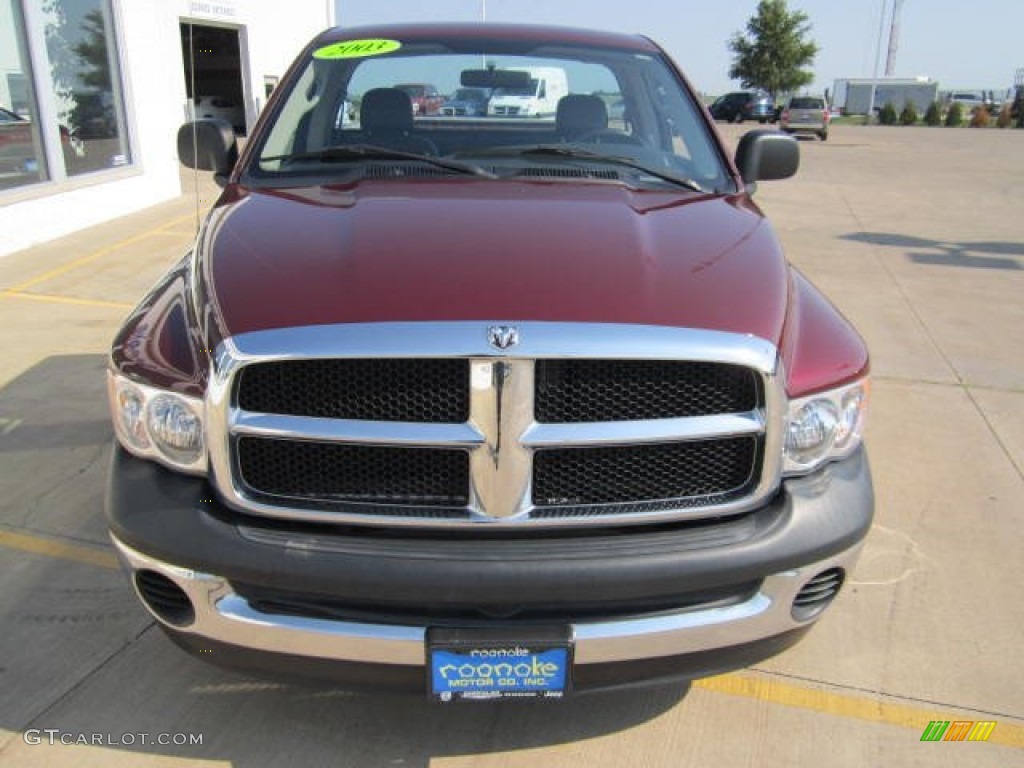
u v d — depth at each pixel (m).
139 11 9.84
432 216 2.41
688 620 1.99
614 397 1.92
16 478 3.72
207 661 2.13
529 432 1.89
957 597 3.08
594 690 2.04
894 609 3.00
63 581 3.02
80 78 8.98
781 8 53.09
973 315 6.74
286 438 1.91
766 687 2.63
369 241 2.23
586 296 1.97
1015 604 3.05
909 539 3.45
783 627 2.10
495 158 3.02
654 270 2.13
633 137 3.21
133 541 1.99
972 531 3.52
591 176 2.93
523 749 2.37
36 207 8.19
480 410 1.87
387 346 1.84
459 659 1.93
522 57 3.38
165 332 2.17
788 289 2.26
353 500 1.95
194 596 1.97
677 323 1.92
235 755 2.32
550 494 1.97
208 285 2.14
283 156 3.04
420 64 3.35
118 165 9.79
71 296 6.54
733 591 2.04
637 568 1.91
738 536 1.99
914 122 46.28
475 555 1.90
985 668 2.73
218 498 1.98
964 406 4.86
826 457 2.13
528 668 1.95
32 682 2.55
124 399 2.10
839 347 2.21
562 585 1.89
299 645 1.96
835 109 61.38
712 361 1.90
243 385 1.91
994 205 12.91
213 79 17.94
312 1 19.83
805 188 14.35
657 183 2.95
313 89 3.30
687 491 2.00
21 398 4.56
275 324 1.90
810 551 2.02
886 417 4.67
